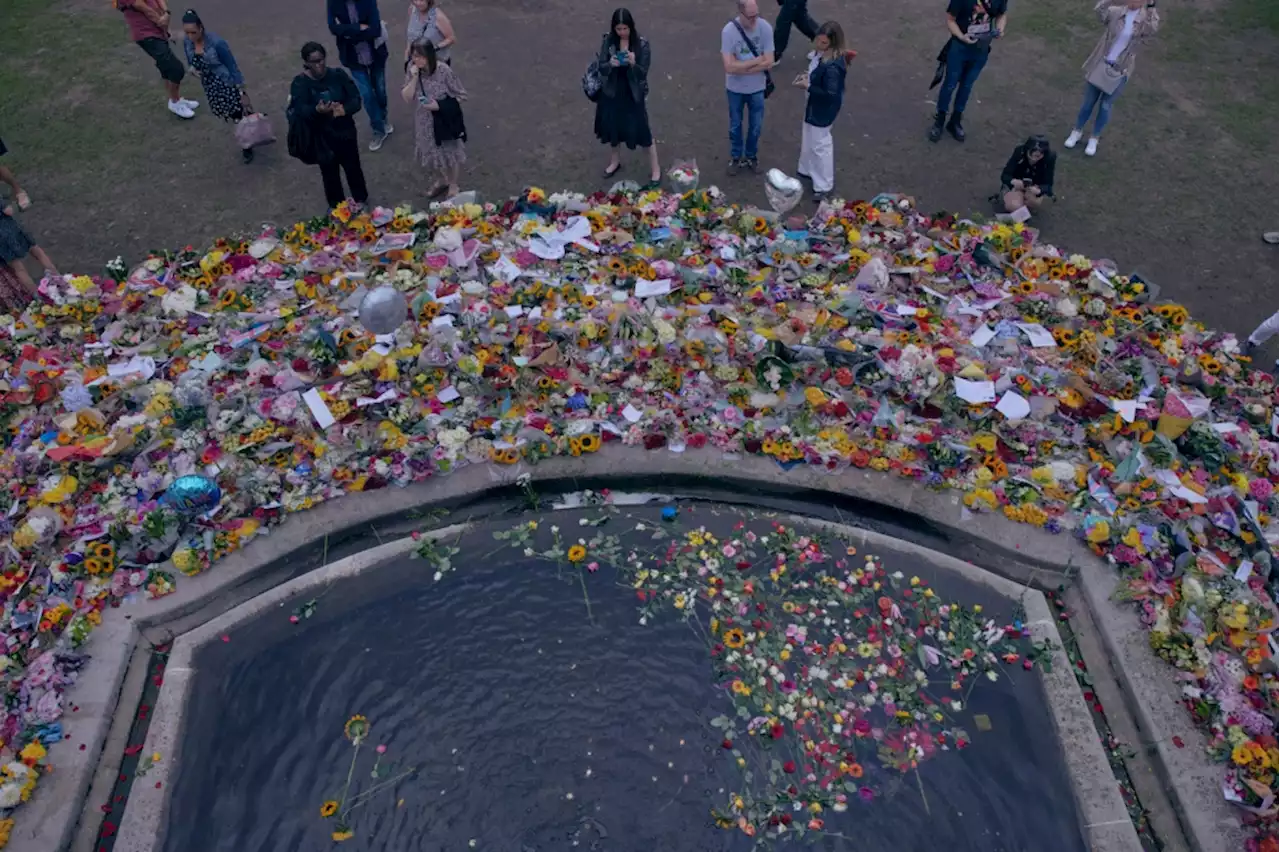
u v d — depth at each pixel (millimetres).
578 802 5637
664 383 7672
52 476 7023
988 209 9867
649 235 9141
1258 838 5234
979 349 7902
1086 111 10344
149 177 10477
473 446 7250
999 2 9812
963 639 6312
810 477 7145
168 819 5570
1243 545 6570
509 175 10398
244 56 12625
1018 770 5719
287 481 7066
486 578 6727
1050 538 6711
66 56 12648
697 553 6859
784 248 8922
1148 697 5867
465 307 8297
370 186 10250
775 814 5547
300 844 5500
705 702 6070
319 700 6098
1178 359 7879
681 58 12422
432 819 5582
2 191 10281
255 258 8992
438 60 9586
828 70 8953
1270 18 13117
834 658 6242
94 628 6266
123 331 8266
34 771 5504
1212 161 10539
